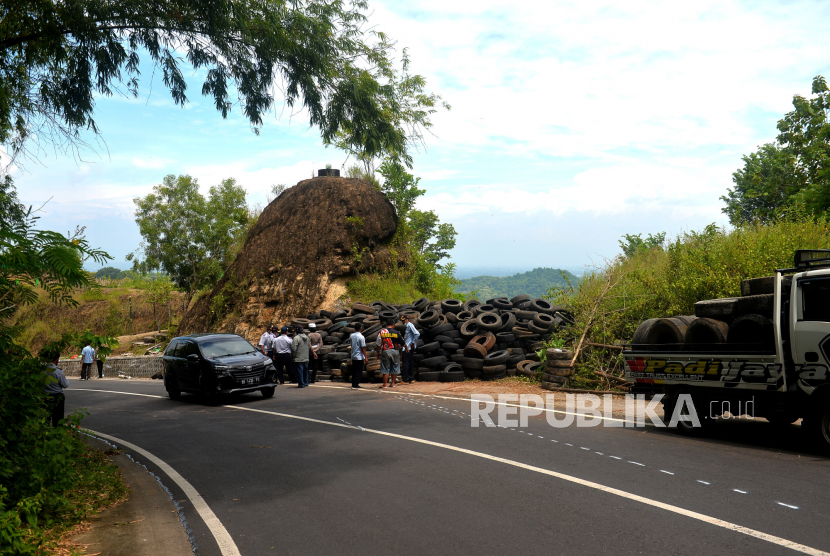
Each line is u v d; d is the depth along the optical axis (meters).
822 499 5.64
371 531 5.31
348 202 31.30
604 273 17.19
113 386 24.28
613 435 9.13
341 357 19.25
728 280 13.58
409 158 13.28
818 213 20.09
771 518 5.17
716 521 5.14
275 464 8.16
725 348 8.54
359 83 12.08
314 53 11.26
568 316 17.66
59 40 10.05
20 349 6.55
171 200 42.09
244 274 33.19
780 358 7.71
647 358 9.73
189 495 6.85
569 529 5.10
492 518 5.48
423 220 39.50
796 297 7.65
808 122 27.53
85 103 11.04
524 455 7.89
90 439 11.03
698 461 7.29
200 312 35.28
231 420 12.34
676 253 16.14
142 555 5.01
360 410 12.59
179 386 16.64
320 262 30.20
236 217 42.81
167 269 41.62
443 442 8.95
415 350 17.72
